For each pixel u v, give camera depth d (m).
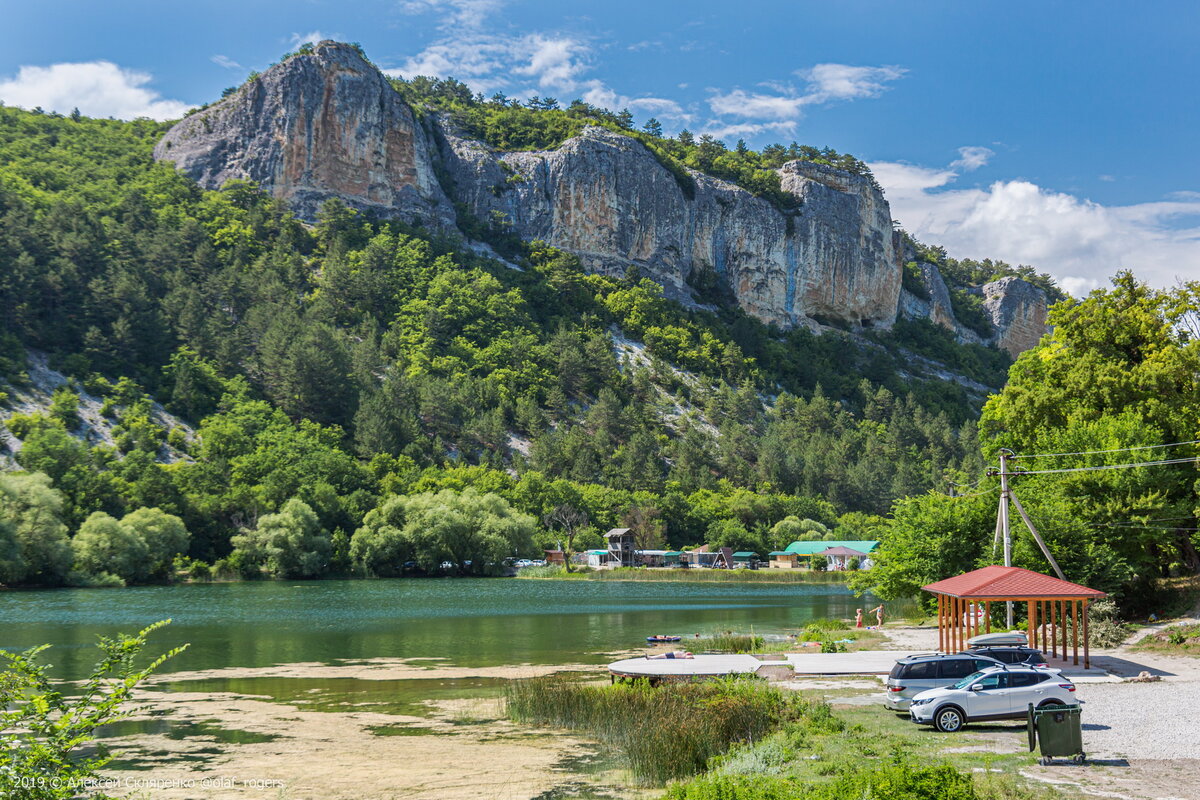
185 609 81.19
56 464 127.44
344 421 188.38
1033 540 50.12
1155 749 23.62
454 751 28.08
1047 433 58.12
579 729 31.19
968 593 37.81
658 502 175.88
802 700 31.75
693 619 73.50
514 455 194.00
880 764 22.16
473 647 54.34
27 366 159.50
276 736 30.20
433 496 151.75
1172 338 59.94
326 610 81.25
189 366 176.25
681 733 26.70
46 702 15.09
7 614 75.06
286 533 130.62
